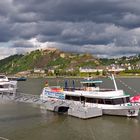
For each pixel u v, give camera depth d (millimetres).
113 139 43375
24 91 141750
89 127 51281
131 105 58469
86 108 58250
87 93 64125
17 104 82500
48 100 66750
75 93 66500
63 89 73125
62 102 64938
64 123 54812
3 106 78625
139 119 57156
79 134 46531
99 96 61594
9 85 84625
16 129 50156
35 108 74812
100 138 43969
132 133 46719
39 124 54281
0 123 55562
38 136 45438
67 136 45281
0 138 44219
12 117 61469
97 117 59312
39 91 141625
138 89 140750
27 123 55281
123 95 61812
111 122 54781
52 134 46625
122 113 59094
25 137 44875
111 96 60500
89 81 67812
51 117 61156
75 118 59281
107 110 60312
